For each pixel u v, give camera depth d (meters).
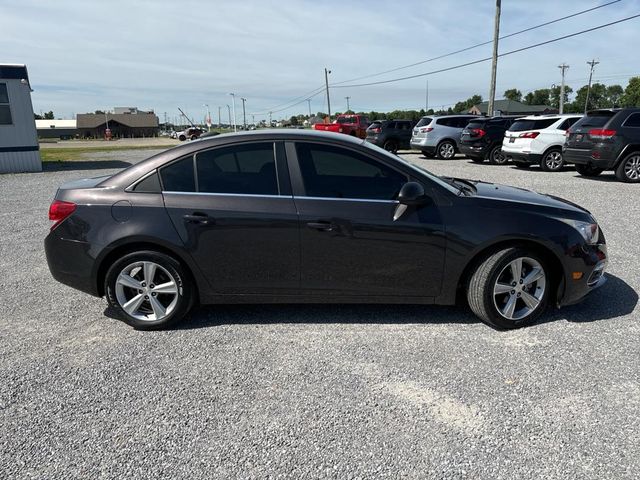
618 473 2.19
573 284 3.60
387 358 3.23
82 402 2.78
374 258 3.53
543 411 2.64
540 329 3.62
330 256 3.54
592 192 9.47
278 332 3.64
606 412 2.62
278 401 2.77
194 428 2.54
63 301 4.32
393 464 2.27
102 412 2.69
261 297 3.69
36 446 2.42
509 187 4.43
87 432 2.52
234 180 3.59
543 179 11.59
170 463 2.29
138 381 2.99
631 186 10.27
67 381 3.00
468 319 3.83
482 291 3.53
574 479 2.16
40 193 10.70
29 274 5.05
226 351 3.36
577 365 3.10
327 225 3.48
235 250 3.55
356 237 3.49
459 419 2.59
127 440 2.46
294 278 3.61
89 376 3.06
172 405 2.74
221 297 3.69
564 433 2.46
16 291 4.56
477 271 3.55
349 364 3.16
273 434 2.49
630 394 2.78
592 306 4.01
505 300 3.62
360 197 3.54
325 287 3.62
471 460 2.29
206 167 3.62
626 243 5.83
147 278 3.64
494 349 3.33
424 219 3.49
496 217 3.50
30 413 2.68
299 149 3.61
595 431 2.47
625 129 10.51
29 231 6.95
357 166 3.59
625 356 3.20
